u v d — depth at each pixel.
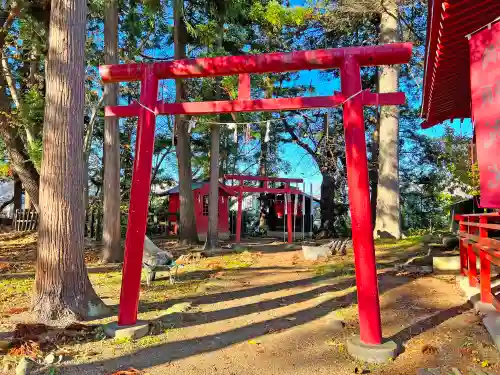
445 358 3.76
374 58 4.36
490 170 3.17
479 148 3.23
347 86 4.34
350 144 4.25
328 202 19.20
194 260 10.71
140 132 4.88
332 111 18.70
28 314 5.24
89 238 15.23
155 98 4.96
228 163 28.42
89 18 13.02
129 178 23.11
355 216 4.15
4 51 11.03
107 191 10.69
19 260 10.98
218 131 13.44
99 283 7.79
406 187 22.72
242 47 14.21
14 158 11.77
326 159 18.47
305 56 4.50
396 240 12.22
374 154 19.36
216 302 6.14
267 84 14.75
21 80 13.06
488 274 5.08
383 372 3.55
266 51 14.73
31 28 10.16
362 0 12.87
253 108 4.77
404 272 7.43
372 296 4.04
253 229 23.84
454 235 10.37
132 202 4.79
